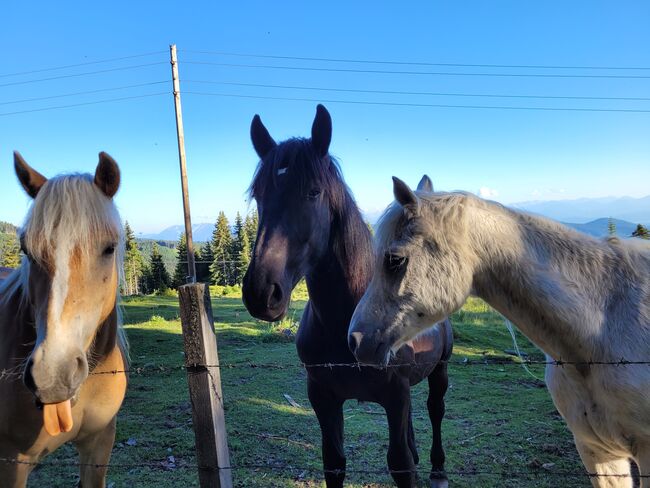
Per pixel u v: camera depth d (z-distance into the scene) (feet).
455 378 21.65
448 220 6.16
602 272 5.97
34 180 6.05
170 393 19.54
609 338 5.72
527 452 12.91
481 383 20.74
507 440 13.80
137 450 13.39
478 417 15.99
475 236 6.17
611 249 6.15
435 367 11.28
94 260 5.72
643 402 5.43
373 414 16.62
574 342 5.94
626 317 5.70
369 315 6.48
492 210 6.40
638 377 5.41
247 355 26.89
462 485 11.18
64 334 5.38
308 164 7.70
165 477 11.73
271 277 7.25
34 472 12.21
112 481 11.55
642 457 5.73
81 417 7.07
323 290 8.23
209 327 5.83
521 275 6.05
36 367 5.17
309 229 7.72
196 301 5.65
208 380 5.73
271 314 7.34
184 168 43.55
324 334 8.34
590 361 5.88
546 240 6.21
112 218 6.03
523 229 6.31
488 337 31.76
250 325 39.75
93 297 5.78
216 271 107.45
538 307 6.04
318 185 7.72
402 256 6.23
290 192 7.63
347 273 8.11
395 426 8.04
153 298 79.41
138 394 19.45
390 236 6.40
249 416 16.35
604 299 5.88
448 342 11.19
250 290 7.23
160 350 29.17
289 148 7.88
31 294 5.93
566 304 5.85
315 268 8.21
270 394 19.15
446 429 14.90
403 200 6.20
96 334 6.84
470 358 25.77
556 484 11.09
